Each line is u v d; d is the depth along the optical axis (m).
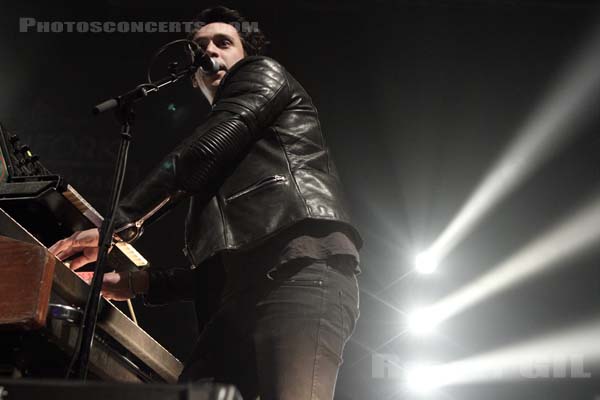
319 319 1.47
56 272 1.38
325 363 1.46
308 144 1.72
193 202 1.71
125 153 1.63
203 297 1.67
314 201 1.59
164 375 1.82
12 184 1.68
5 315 1.27
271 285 1.52
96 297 1.39
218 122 1.64
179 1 6.01
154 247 5.42
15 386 0.84
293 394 1.41
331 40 6.29
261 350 1.47
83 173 5.69
